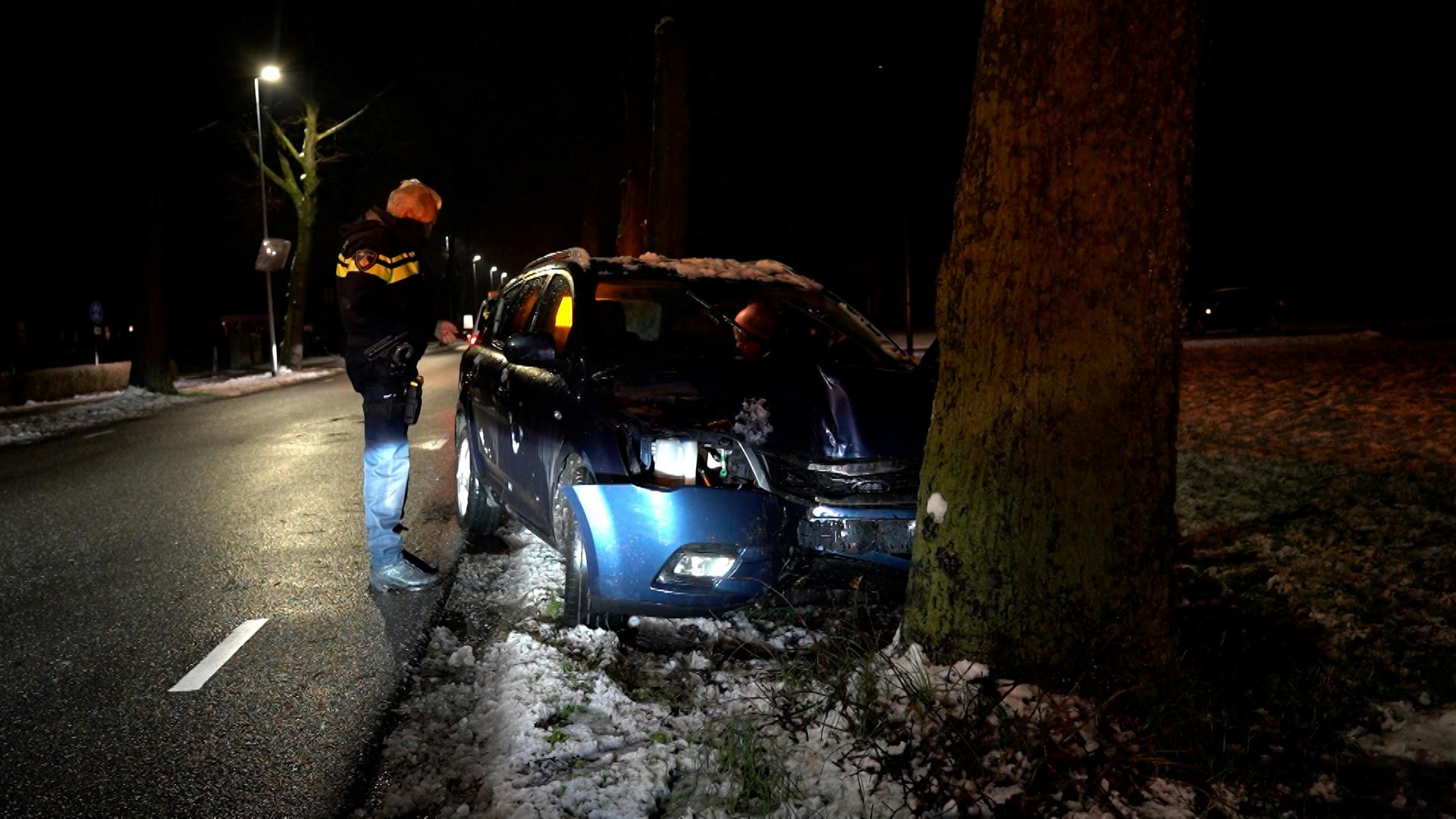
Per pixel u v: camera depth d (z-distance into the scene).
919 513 3.82
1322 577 5.14
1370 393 12.87
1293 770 3.32
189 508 8.55
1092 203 3.38
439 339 5.81
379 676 4.50
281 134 34.28
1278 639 4.33
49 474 11.11
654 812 3.17
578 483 4.92
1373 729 3.57
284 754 3.76
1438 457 8.00
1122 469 3.47
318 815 3.33
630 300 5.98
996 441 3.54
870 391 4.86
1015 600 3.53
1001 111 3.48
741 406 4.73
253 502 8.70
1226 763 3.25
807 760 3.33
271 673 4.55
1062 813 3.01
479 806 3.24
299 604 5.59
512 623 5.11
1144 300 3.43
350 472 10.18
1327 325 34.75
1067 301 3.43
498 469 6.45
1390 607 4.62
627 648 4.61
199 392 25.06
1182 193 3.43
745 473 4.56
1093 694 3.47
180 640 5.04
